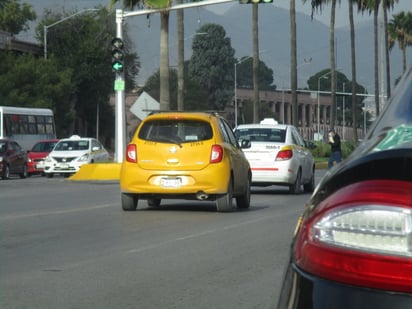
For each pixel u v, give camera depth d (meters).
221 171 19.70
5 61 78.44
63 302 9.42
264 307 9.18
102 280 10.77
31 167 50.16
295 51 64.56
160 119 20.12
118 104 37.31
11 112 56.75
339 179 3.38
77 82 89.62
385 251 3.23
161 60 42.41
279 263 12.14
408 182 3.26
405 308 3.15
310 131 158.50
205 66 136.12
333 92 74.69
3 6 102.75
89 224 17.36
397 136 3.62
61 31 90.94
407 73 4.36
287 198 25.89
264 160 27.16
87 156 45.06
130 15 37.44
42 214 19.64
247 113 136.25
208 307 9.18
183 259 12.52
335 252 3.29
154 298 9.66
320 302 3.26
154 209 21.06
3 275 11.15
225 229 16.47
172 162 19.73
